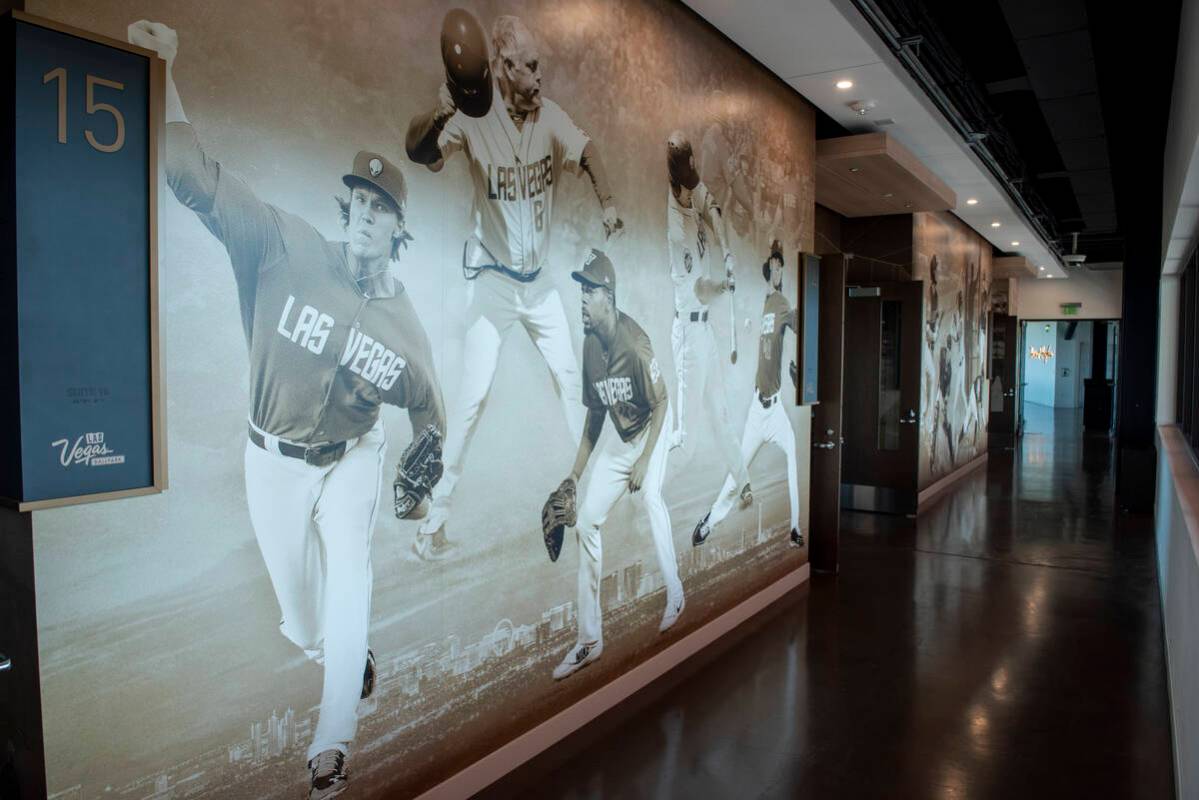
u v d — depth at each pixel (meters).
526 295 3.65
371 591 2.97
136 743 2.27
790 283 6.35
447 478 3.27
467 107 3.30
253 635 2.56
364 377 2.90
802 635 5.49
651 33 4.50
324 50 2.71
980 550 7.96
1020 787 3.55
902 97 5.99
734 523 5.64
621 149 4.27
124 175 2.10
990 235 12.66
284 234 2.60
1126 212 13.01
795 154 6.30
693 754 3.84
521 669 3.72
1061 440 18.73
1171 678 4.44
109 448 2.09
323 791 2.82
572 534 4.02
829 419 7.00
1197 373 6.32
